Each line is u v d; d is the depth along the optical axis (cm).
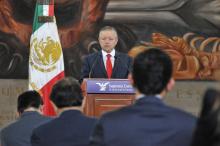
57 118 657
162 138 486
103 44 1191
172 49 2234
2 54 2192
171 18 2242
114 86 922
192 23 2247
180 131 489
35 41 1470
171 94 2219
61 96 654
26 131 884
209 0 2259
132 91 923
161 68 499
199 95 2223
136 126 489
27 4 2203
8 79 2191
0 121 2180
